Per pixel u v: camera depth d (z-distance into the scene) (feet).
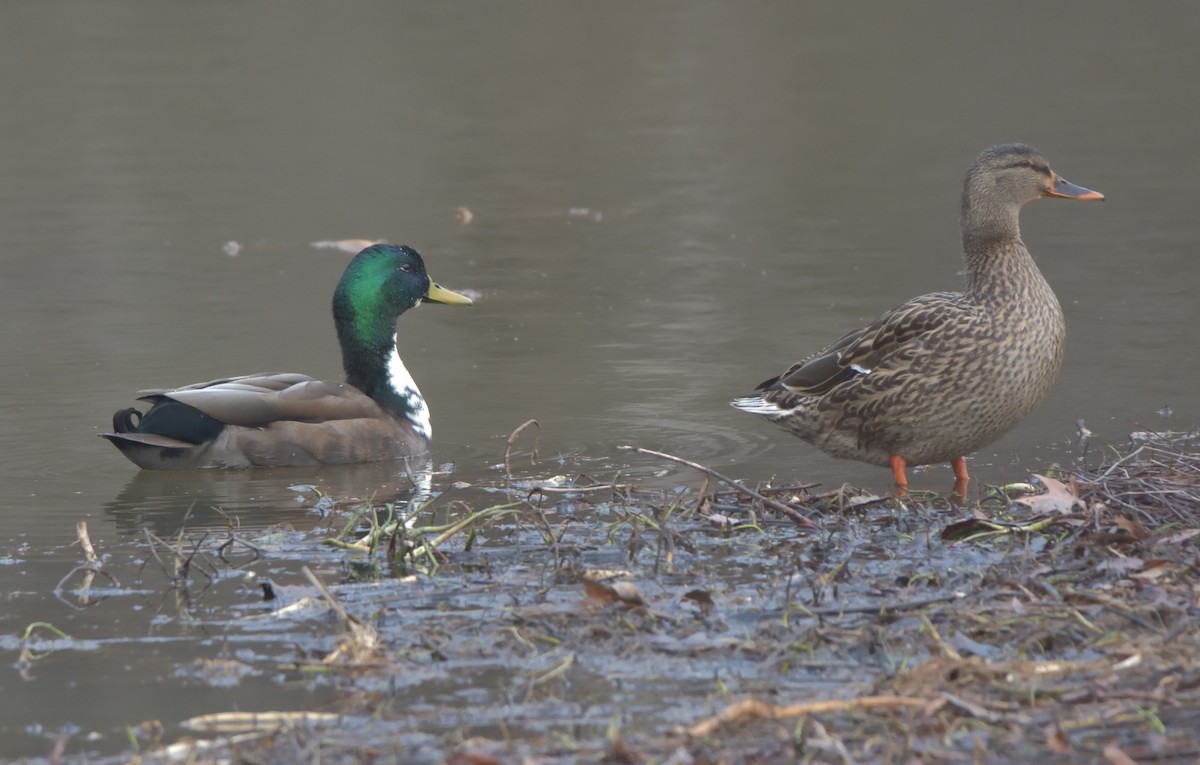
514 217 79.15
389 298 45.57
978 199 36.78
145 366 52.75
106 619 28.86
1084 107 102.27
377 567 31.71
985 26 130.93
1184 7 136.36
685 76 113.91
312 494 39.22
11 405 48.08
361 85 109.70
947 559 30.66
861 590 28.66
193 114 101.81
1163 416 42.91
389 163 91.15
